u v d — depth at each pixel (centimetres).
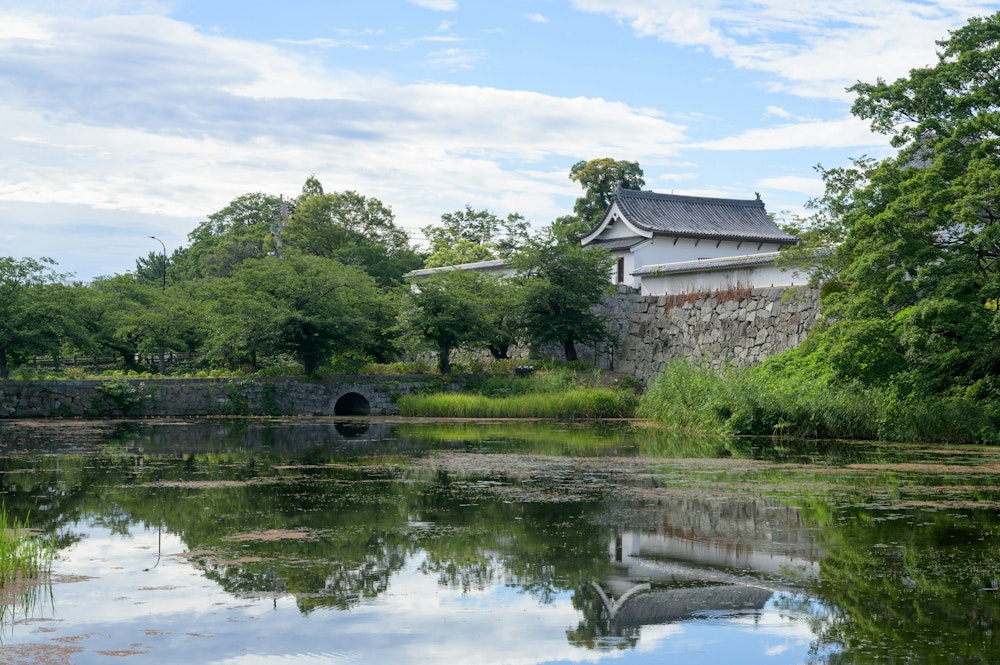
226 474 1834
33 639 802
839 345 2372
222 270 7150
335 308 4031
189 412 3762
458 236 7862
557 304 4369
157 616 868
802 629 826
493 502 1482
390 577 1006
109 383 3641
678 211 5447
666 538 1200
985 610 880
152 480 1744
